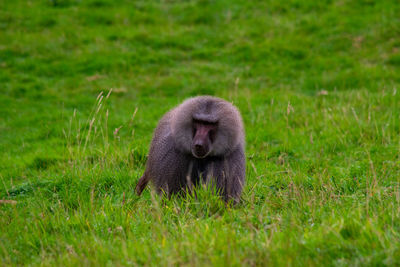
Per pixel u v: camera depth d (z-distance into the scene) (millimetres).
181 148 10414
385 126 17172
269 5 37656
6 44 31469
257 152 16016
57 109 23328
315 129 18344
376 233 7348
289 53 30531
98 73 28375
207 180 10445
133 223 9633
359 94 21938
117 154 15109
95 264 7465
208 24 35969
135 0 40406
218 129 10273
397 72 26328
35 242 9102
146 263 7324
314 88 25609
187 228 8836
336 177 12766
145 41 32750
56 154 16844
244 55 30547
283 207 10289
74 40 32312
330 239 7461
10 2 38250
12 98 25094
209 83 26953
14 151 18141
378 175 12242
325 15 35156
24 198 12703
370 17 33562
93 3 38812
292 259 6906
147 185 12438
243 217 9414
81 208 10914
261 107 21422
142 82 27203
